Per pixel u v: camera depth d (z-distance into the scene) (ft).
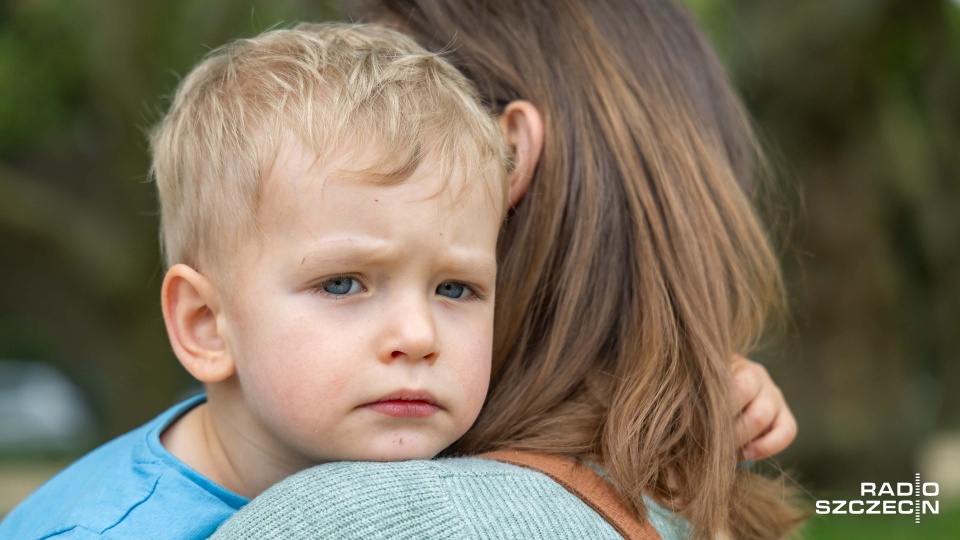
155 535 4.09
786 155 18.69
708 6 20.40
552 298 4.77
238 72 4.62
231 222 4.28
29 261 25.49
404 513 3.67
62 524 4.21
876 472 18.65
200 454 4.66
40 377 54.34
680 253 4.75
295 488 3.84
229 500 4.22
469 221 4.30
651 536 3.95
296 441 4.21
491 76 5.23
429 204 4.15
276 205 4.16
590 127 4.96
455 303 4.37
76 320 36.47
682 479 4.40
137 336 20.95
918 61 19.27
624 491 4.06
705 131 5.37
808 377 18.79
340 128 4.16
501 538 3.64
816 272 18.84
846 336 18.80
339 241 4.06
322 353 4.10
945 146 21.42
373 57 4.67
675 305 4.67
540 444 4.33
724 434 4.44
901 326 19.53
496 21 5.37
